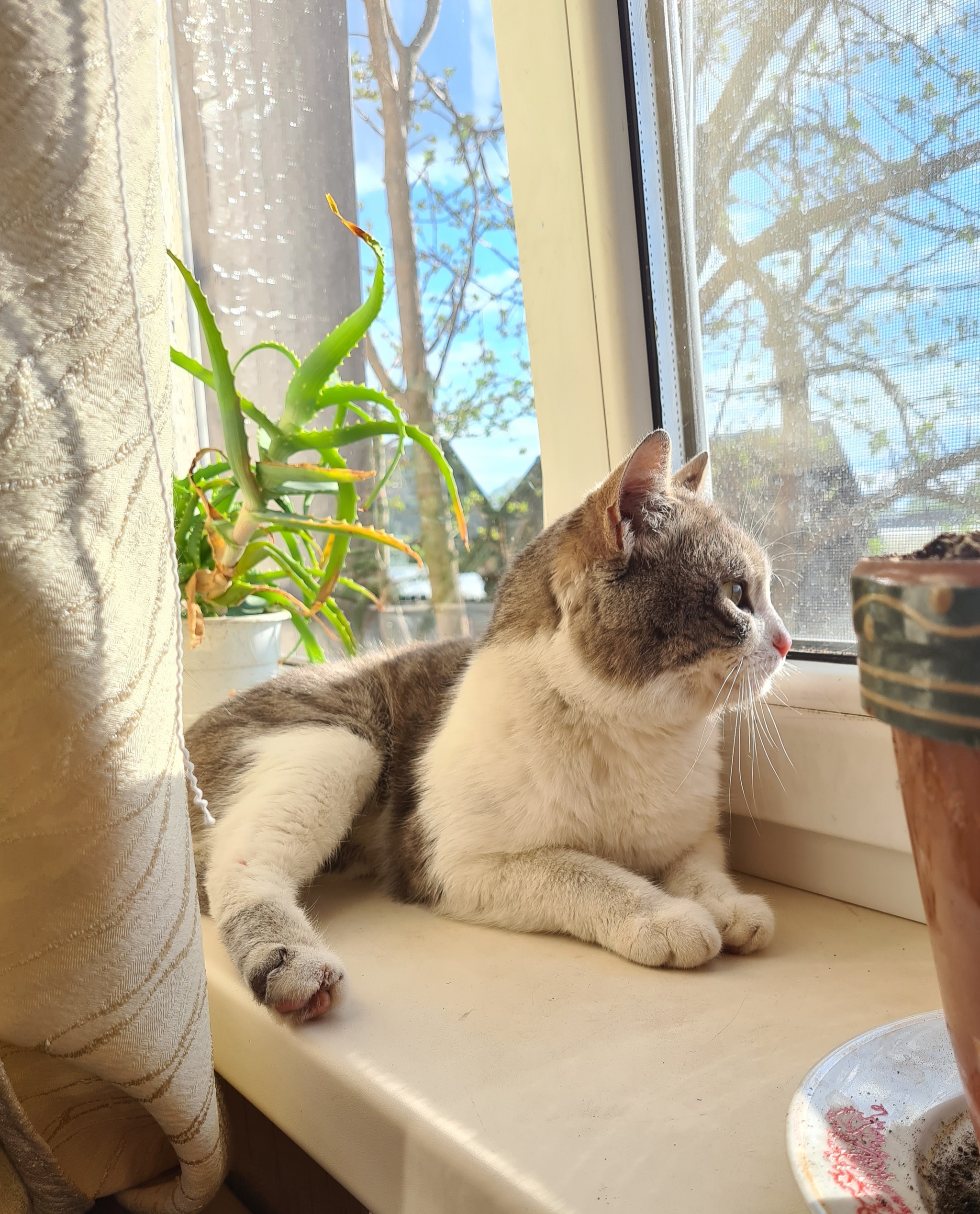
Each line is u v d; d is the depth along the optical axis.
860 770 0.80
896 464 0.81
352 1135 0.59
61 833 0.52
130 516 0.55
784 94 0.85
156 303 0.59
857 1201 0.35
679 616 0.90
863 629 0.30
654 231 0.98
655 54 0.95
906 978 0.69
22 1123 0.57
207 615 1.28
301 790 0.97
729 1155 0.48
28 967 0.53
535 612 0.96
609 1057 0.60
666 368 1.01
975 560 0.28
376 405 1.42
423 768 1.01
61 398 0.51
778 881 0.93
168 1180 0.70
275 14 1.41
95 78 0.51
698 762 0.95
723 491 1.01
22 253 0.50
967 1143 0.40
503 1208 0.47
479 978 0.74
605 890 0.81
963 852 0.29
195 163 1.54
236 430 1.08
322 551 1.43
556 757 0.91
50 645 0.50
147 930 0.55
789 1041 0.60
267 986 0.67
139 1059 0.56
